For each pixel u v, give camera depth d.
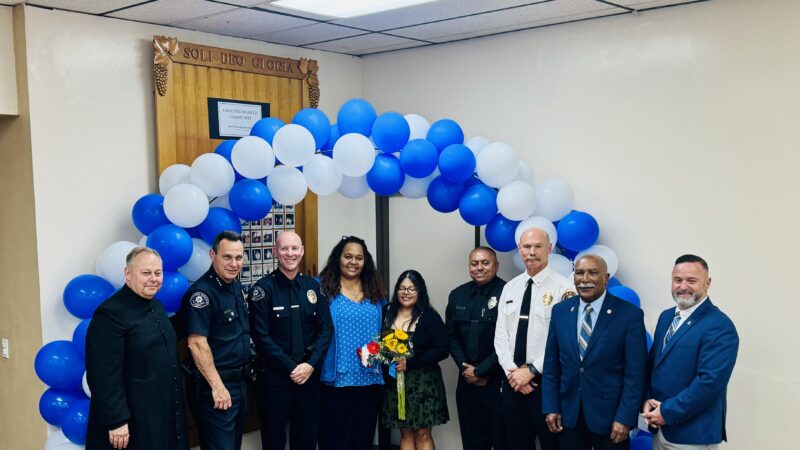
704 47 3.86
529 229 3.90
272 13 4.05
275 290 4.15
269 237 4.87
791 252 3.64
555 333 3.68
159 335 3.44
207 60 4.47
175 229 3.70
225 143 4.14
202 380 3.79
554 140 4.47
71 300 3.72
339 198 5.36
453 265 5.05
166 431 3.43
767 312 3.72
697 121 3.91
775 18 3.63
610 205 4.26
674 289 3.29
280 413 4.15
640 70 4.09
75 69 3.99
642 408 3.43
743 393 3.81
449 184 4.05
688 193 3.96
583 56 4.31
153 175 4.34
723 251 3.86
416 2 3.84
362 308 4.41
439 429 5.10
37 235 3.87
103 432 3.31
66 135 3.97
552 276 3.93
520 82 4.60
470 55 4.82
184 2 3.77
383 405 4.44
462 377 4.38
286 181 3.90
